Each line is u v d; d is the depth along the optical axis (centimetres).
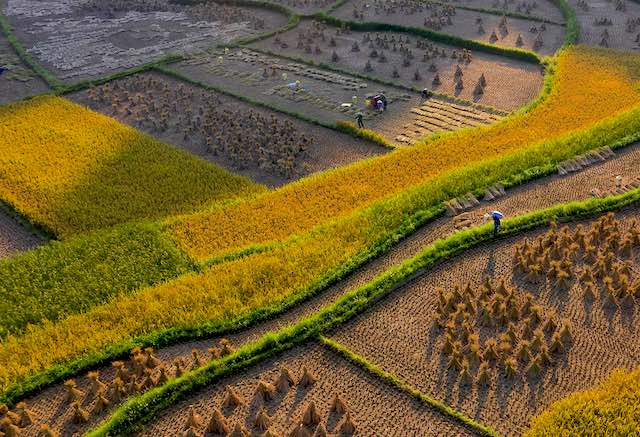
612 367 3033
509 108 5853
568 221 4059
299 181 4766
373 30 8038
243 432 2758
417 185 4519
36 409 2964
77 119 5894
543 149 4806
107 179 4894
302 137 5412
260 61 7244
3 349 3259
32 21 8862
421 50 7369
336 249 3909
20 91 6662
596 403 2770
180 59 7331
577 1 8531
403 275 3612
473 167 4644
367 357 3172
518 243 3897
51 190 4756
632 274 3597
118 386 2991
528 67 6750
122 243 4088
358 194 4538
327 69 6969
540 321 3297
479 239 3900
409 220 4134
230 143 5419
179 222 4316
